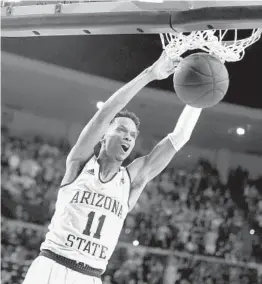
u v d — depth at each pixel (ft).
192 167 39.17
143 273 30.27
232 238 33.81
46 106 37.78
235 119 38.47
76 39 35.19
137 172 11.87
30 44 34.71
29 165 32.81
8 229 28.99
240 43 13.32
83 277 11.25
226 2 12.08
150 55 34.78
